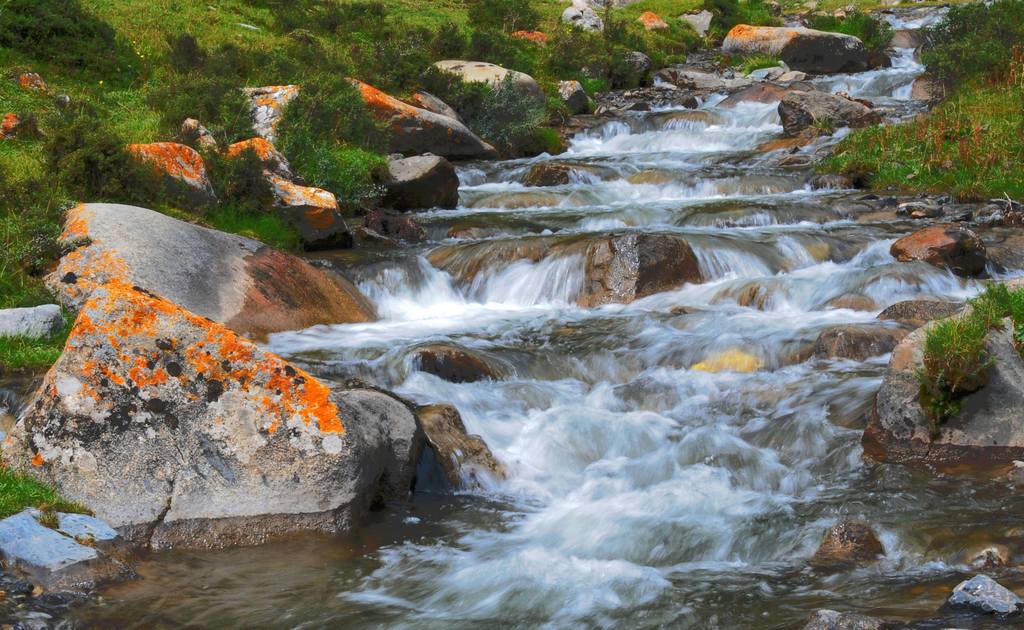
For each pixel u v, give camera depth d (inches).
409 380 380.5
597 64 1249.4
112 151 533.3
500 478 317.7
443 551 265.3
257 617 225.8
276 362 282.8
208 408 276.4
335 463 276.1
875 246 550.6
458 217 669.3
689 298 499.2
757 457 324.2
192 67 840.3
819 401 353.4
